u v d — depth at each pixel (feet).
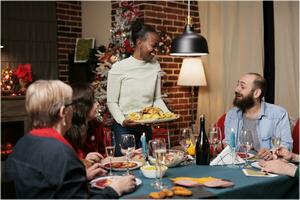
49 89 4.62
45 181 4.24
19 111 16.62
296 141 8.31
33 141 4.49
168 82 14.57
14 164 4.49
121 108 8.15
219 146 7.25
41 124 4.63
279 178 5.50
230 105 14.87
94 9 17.48
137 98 8.13
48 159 4.30
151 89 8.27
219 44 15.19
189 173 5.84
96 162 6.23
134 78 8.09
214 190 4.84
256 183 5.21
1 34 16.51
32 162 4.37
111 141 6.43
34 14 17.49
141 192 4.86
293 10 12.90
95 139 7.51
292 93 13.06
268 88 14.15
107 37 16.63
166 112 7.97
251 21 14.14
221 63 15.17
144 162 6.48
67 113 4.76
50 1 17.94
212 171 5.96
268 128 7.79
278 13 13.28
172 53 8.02
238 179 5.42
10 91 16.49
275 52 13.44
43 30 17.81
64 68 18.65
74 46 18.86
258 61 13.99
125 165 6.20
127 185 4.78
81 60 17.16
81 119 5.64
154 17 14.02
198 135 6.89
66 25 18.54
